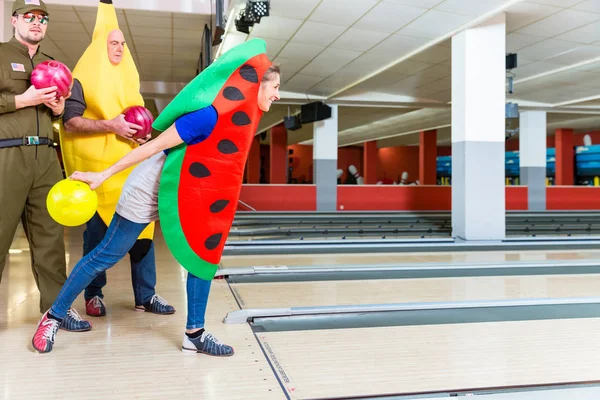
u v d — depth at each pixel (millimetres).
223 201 1863
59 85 2023
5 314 2438
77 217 1793
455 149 6070
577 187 11656
